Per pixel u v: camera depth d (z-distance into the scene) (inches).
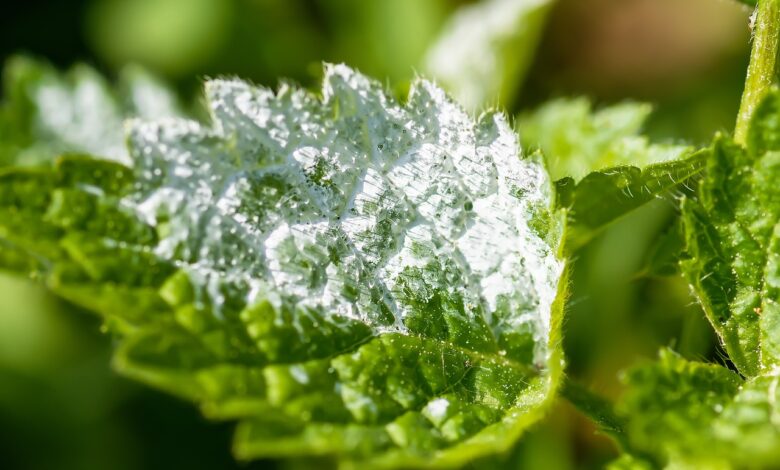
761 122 8.2
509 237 8.4
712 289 8.3
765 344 8.3
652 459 8.1
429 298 8.4
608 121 10.2
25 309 12.4
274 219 8.4
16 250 8.4
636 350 11.0
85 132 11.3
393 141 8.6
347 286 8.4
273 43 14.6
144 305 8.1
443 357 8.3
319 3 14.6
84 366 12.3
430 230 8.5
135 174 8.4
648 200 8.7
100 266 8.2
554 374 8.0
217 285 8.3
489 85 11.4
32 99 11.3
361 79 8.6
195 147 8.4
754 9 8.7
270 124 8.5
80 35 15.1
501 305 8.4
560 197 8.5
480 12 11.7
